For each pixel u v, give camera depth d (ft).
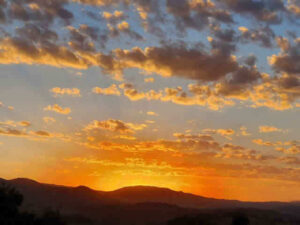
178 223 208.03
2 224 110.01
